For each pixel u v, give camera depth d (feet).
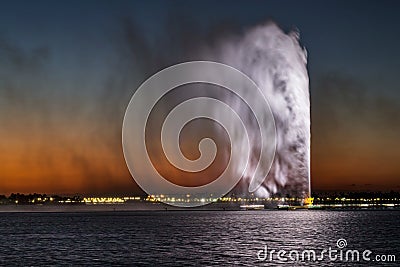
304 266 255.50
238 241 389.39
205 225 626.23
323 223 650.43
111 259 289.94
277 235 445.78
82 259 291.99
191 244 367.25
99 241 398.83
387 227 549.13
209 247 345.72
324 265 258.57
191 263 271.49
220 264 266.77
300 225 606.55
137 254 310.24
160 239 411.13
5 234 497.46
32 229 580.71
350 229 517.96
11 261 288.71
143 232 500.74
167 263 272.72
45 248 352.49
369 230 500.74
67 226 644.69
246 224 641.40
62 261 285.84
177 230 528.63
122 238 424.87
